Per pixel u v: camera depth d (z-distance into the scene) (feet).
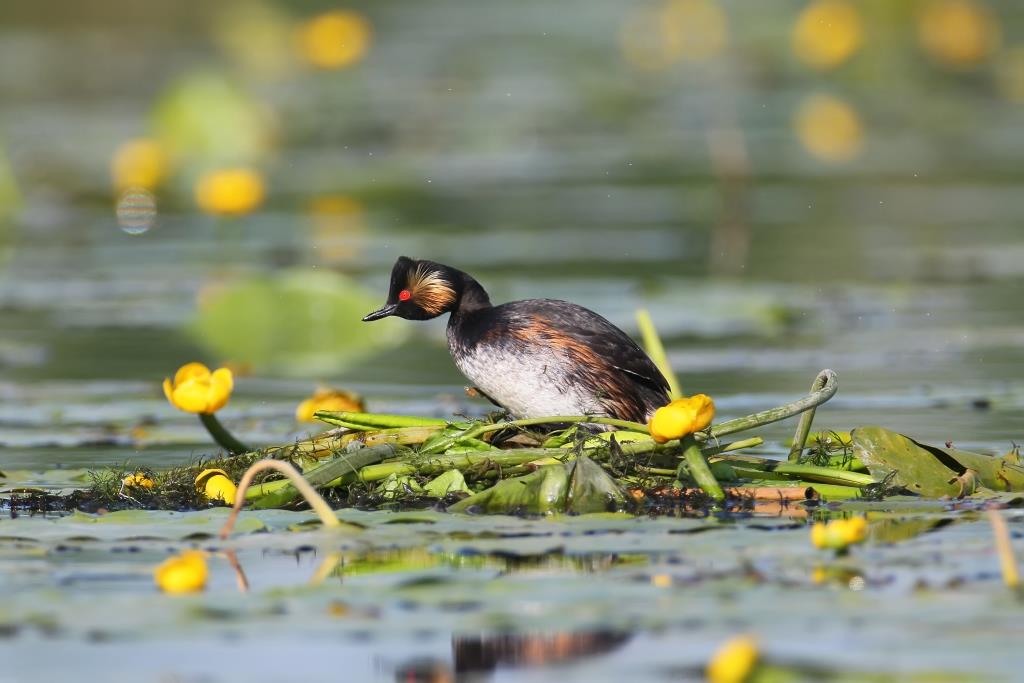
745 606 22.07
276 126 92.58
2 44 122.31
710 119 96.37
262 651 20.79
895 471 31.04
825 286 58.85
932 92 106.01
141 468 32.27
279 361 51.93
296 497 30.19
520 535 26.78
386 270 62.08
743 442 31.96
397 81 107.14
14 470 34.55
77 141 88.99
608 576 23.86
